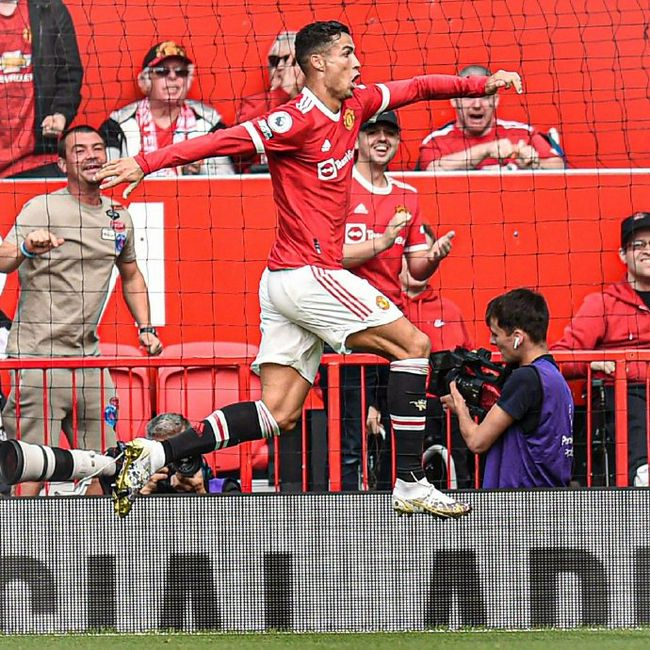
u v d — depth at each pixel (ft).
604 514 60.90
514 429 62.90
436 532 61.21
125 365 76.13
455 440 80.89
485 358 66.64
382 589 61.16
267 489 84.33
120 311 90.22
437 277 90.79
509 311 63.41
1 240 90.33
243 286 91.15
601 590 60.95
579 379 82.07
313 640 57.93
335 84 56.80
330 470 76.79
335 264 58.49
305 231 57.72
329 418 76.84
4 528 61.36
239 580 61.26
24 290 88.17
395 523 61.31
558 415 62.28
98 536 61.41
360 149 88.38
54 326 87.92
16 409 80.69
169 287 90.84
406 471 58.13
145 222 90.79
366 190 88.53
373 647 55.47
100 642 57.77
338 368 76.54
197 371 86.22
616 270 91.15
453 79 60.95
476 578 61.05
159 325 90.74
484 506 61.05
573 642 56.44
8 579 61.31
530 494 61.05
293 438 82.99
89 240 88.43
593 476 81.71
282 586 61.21
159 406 85.40
